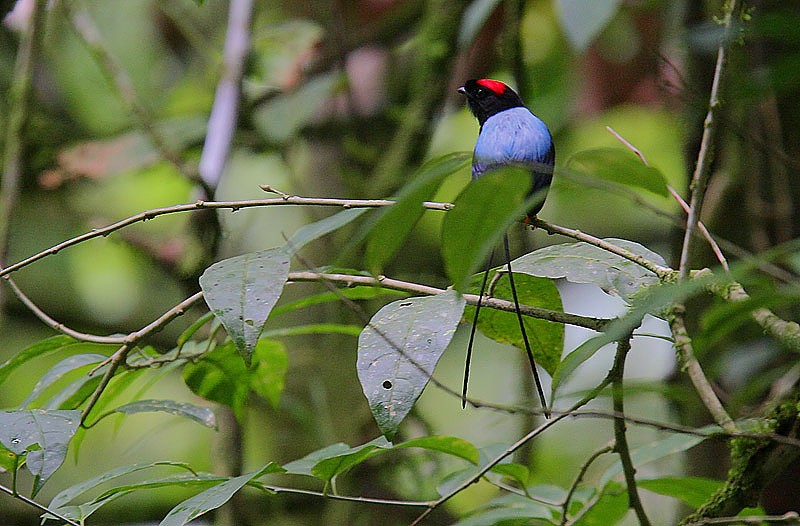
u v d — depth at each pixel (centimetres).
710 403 378
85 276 1203
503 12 930
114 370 438
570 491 468
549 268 421
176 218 1223
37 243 1177
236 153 1064
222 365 510
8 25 1026
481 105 614
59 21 1077
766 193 718
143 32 1212
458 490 427
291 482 909
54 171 1010
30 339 1184
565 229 470
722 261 399
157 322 443
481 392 1209
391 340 369
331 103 1031
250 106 988
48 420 374
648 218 1173
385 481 819
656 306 289
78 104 1137
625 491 509
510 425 1098
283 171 1077
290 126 960
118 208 1219
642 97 1030
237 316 370
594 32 676
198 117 1004
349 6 1069
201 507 372
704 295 592
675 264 693
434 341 367
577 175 289
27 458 357
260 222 1201
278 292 378
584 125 1100
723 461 691
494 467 475
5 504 965
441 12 924
